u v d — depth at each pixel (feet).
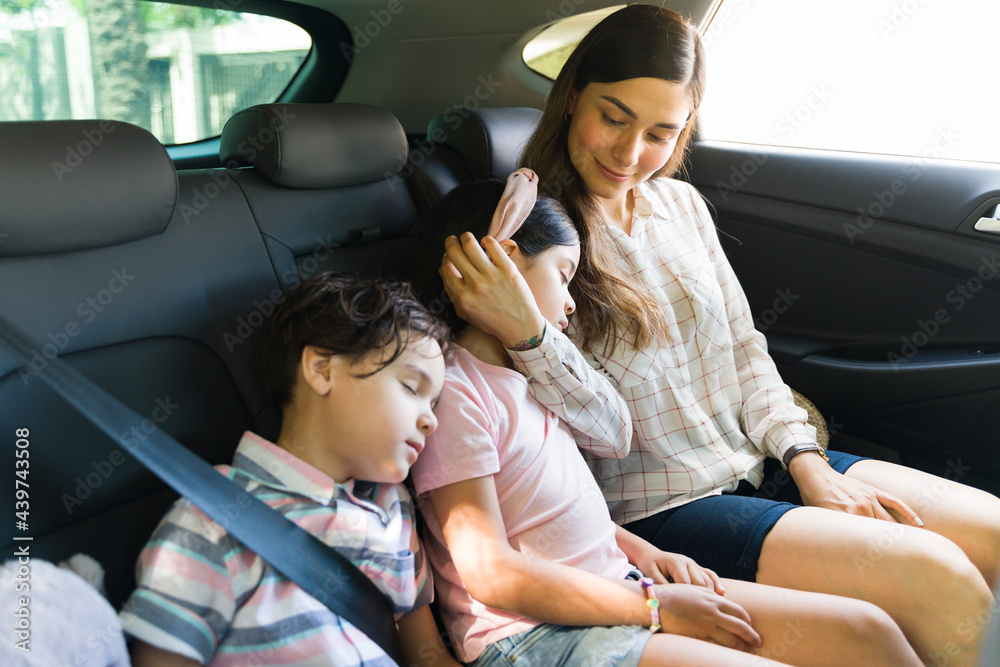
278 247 3.66
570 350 3.20
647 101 3.46
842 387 5.17
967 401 4.73
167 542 2.30
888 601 3.13
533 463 3.01
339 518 2.59
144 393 2.98
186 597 2.24
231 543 2.36
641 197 4.14
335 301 2.59
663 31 3.44
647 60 3.41
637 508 3.76
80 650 2.19
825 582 3.24
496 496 2.84
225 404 3.23
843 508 3.56
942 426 4.85
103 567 2.70
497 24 5.48
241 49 5.53
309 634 2.39
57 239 2.80
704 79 3.83
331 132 3.88
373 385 2.54
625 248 3.88
